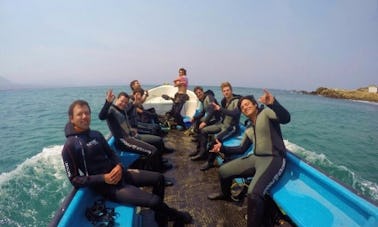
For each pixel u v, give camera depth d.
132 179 1.88
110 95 2.48
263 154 1.95
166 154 3.51
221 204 2.24
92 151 1.68
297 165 1.99
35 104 17.98
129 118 3.55
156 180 1.91
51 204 3.40
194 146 3.85
